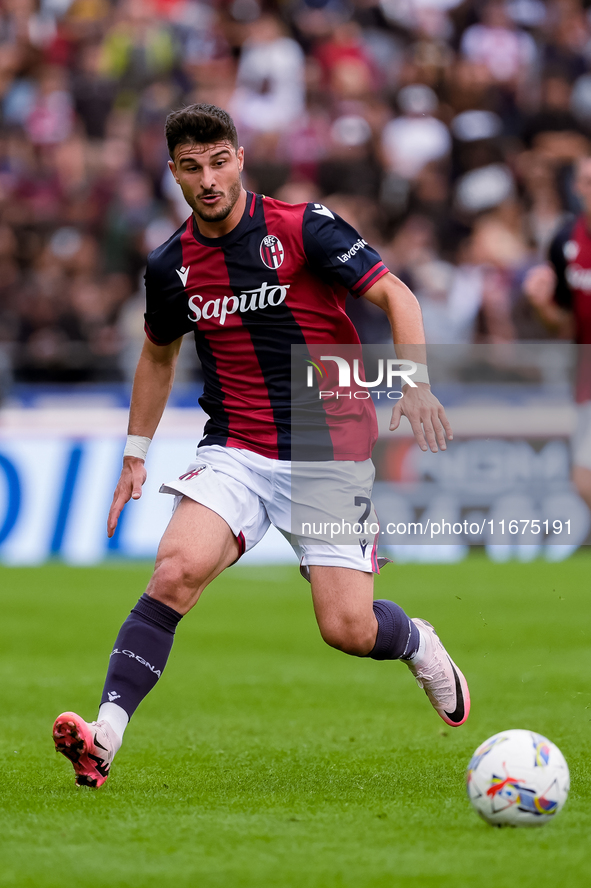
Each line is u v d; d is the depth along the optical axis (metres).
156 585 14.52
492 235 50.81
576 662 24.20
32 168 55.56
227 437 15.33
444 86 58.16
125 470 15.88
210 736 18.09
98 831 12.02
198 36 60.62
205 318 15.06
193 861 10.95
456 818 12.54
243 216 14.77
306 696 21.67
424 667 15.80
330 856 11.09
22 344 45.69
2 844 11.52
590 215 28.80
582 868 10.61
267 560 42.97
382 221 53.00
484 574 36.72
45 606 32.34
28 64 60.25
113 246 51.72
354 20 61.72
